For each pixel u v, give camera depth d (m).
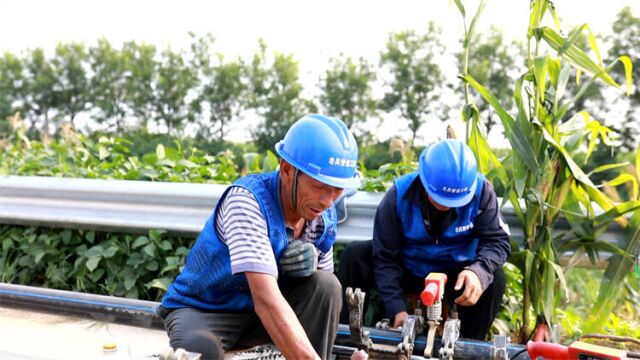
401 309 2.79
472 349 2.26
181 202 3.63
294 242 2.13
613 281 3.04
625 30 14.79
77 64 24.23
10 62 24.62
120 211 3.73
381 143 16.72
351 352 2.48
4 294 2.98
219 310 2.25
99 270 3.79
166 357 1.67
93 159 4.90
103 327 3.45
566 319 3.54
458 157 2.77
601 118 13.18
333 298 2.24
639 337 3.46
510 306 3.37
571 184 3.07
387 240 2.93
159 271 3.71
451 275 3.00
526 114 3.07
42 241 3.92
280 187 2.10
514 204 3.15
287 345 1.90
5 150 5.55
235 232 1.99
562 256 3.19
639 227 3.03
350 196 3.40
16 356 2.39
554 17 3.11
